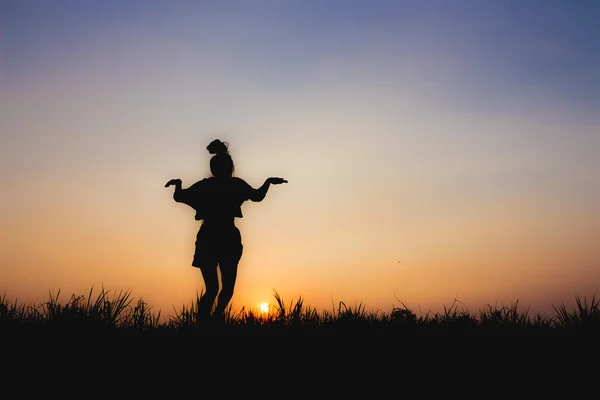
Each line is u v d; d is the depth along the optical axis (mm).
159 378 4703
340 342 5676
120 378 4676
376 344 5645
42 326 5504
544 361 5215
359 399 4398
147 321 6047
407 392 4543
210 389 4531
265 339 5641
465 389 4605
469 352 5480
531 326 6535
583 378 4805
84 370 4777
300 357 5223
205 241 7586
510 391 4566
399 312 6637
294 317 6387
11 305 5941
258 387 4598
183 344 5387
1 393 4324
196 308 6957
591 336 5781
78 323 5516
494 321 6543
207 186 7723
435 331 6188
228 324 6043
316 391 4543
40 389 4426
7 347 5102
